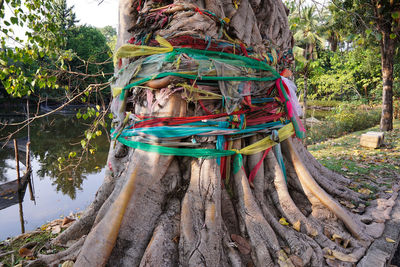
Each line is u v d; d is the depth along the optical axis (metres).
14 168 12.45
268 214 2.84
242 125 2.83
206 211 2.44
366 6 10.69
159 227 2.40
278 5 4.17
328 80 19.98
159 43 2.64
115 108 3.09
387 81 12.62
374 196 4.08
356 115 16.23
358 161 6.32
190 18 2.64
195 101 2.63
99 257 2.25
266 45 3.27
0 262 2.72
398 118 17.50
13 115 29.41
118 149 3.25
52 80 3.98
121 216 2.37
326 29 13.81
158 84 2.56
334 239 2.84
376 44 14.50
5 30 3.73
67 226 3.54
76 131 21.73
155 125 2.60
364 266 2.48
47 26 4.07
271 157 3.25
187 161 2.75
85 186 9.86
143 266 2.15
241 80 2.75
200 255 2.20
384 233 3.11
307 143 12.19
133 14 3.37
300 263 2.37
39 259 2.61
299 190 3.46
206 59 2.59
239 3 3.23
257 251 2.43
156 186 2.55
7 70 3.80
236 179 2.86
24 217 7.43
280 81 3.25
